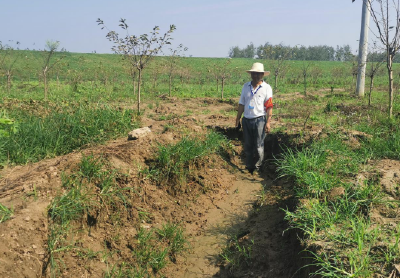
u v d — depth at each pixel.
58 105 8.96
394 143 5.59
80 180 4.23
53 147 5.97
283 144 6.69
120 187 4.61
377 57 12.22
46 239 3.44
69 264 3.52
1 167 5.23
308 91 20.66
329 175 4.61
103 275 3.61
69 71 22.06
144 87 20.83
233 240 4.44
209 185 5.63
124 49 8.57
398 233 3.02
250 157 6.29
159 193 5.02
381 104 11.49
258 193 5.62
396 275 2.63
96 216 4.09
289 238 4.00
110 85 21.08
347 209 3.70
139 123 7.69
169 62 20.36
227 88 22.14
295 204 4.27
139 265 3.86
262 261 3.90
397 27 7.83
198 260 4.15
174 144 5.83
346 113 10.28
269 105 5.91
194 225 4.80
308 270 3.13
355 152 5.59
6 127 6.06
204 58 55.16
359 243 2.93
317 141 6.06
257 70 5.78
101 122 6.72
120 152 5.11
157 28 8.39
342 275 2.73
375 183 4.23
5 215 3.40
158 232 4.38
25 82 21.61
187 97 16.73
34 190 3.79
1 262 2.99
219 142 6.85
